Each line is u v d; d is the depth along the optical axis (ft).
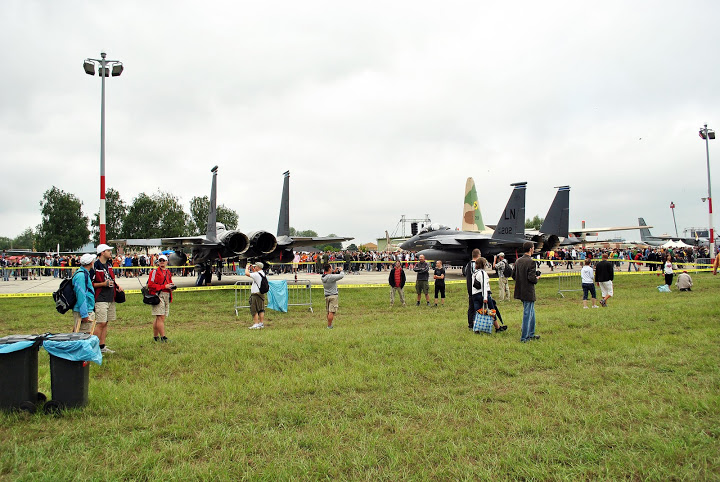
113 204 216.13
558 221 82.69
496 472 11.30
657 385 17.99
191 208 233.55
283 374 20.43
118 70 56.54
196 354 24.40
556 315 37.27
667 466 11.46
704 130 109.91
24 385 15.39
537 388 18.08
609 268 44.01
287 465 11.74
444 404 16.33
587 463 11.72
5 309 47.93
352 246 215.92
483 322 29.68
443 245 88.94
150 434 13.65
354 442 13.25
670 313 36.42
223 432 13.80
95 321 23.52
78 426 14.39
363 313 45.14
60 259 112.06
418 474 11.24
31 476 10.98
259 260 69.72
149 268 96.78
